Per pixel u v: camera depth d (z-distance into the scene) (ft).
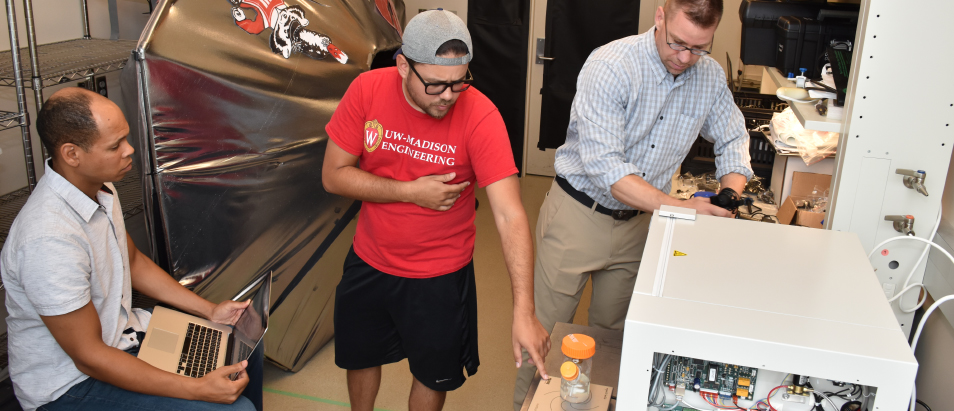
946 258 4.47
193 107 6.33
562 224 6.28
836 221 4.85
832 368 2.94
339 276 8.40
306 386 7.98
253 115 6.81
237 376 5.30
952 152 4.81
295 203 7.44
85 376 5.21
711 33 4.94
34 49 6.07
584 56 14.65
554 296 6.50
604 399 4.30
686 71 5.65
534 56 15.12
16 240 4.79
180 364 5.51
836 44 6.13
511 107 15.07
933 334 4.80
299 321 7.99
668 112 5.85
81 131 4.71
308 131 7.39
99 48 7.88
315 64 7.47
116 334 5.49
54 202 4.87
